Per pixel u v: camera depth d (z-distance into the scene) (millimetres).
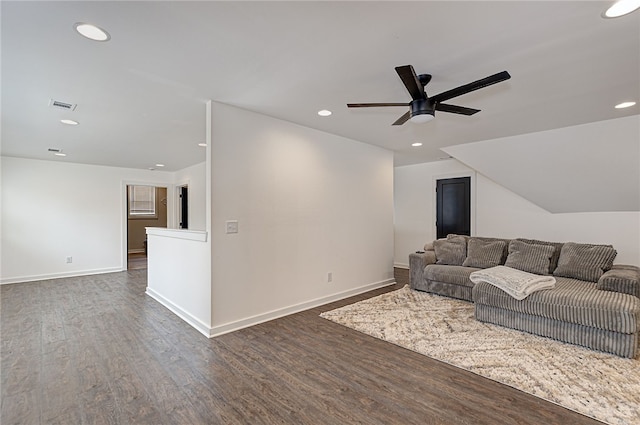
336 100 2973
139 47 2016
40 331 3109
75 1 1544
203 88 2674
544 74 2434
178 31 1837
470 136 4285
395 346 2744
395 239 7000
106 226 6320
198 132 3971
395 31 1852
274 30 1836
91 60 2178
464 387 2113
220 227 3047
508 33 1880
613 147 3605
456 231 6020
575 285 3094
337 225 4277
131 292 4684
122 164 6242
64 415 1832
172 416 1827
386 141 4613
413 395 2029
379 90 2738
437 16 1706
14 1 1531
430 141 4605
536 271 3594
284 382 2184
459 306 3824
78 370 2342
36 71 2326
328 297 4121
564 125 3750
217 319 3029
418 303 3977
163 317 3527
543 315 2814
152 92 2746
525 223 5145
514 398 1983
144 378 2230
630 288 2773
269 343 2822
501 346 2686
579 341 2646
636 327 2398
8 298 4340
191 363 2451
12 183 5395
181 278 3566
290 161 3684
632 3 1600
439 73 2416
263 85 2625
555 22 1772
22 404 1931
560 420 1771
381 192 5023
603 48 2055
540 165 4297
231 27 1802
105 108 3117
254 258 3324
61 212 5840
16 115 3295
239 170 3193
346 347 2734
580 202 4477
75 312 3713
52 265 5727
